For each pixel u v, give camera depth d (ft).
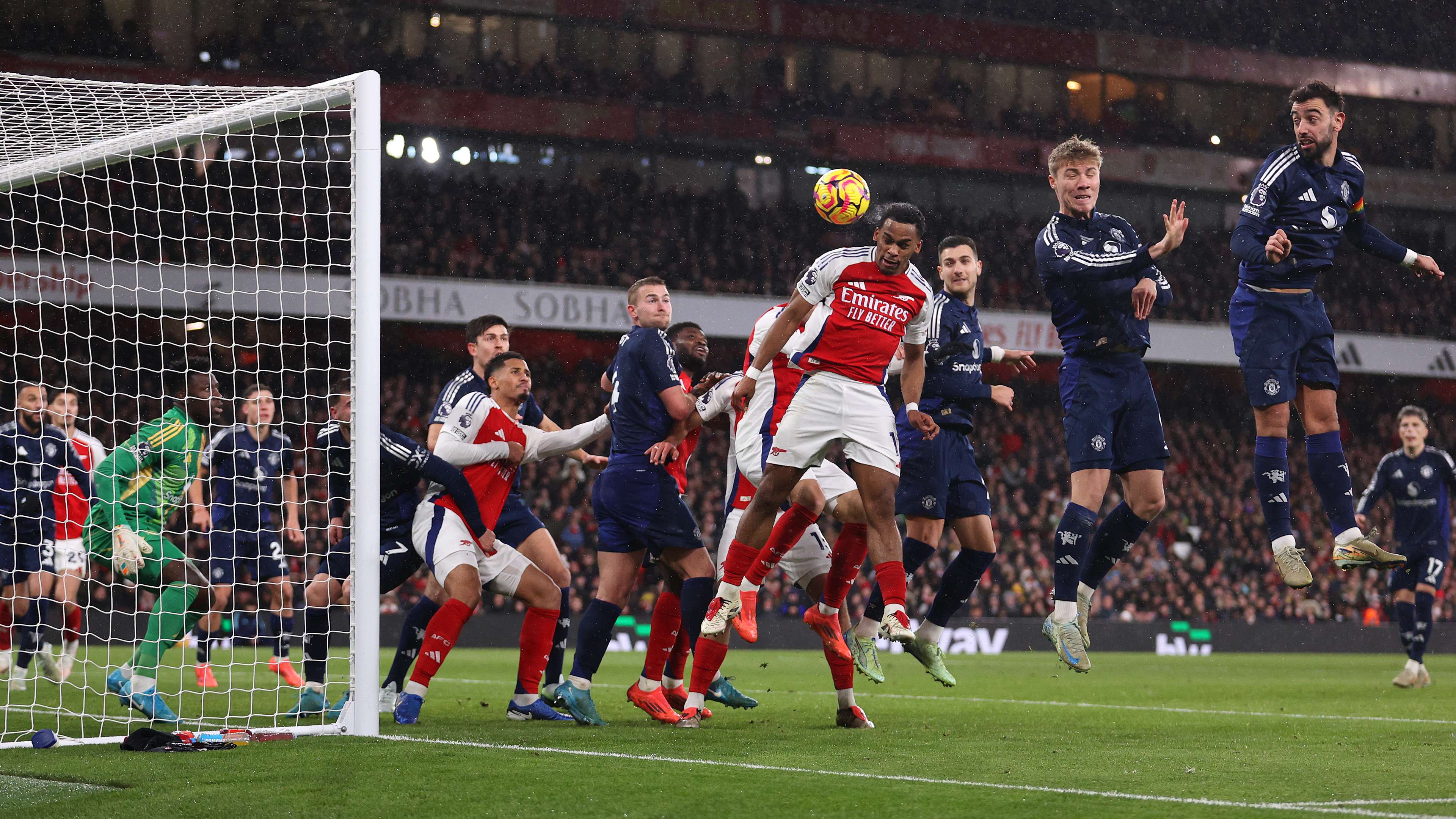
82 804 14.26
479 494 23.43
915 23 99.66
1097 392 26.30
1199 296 108.06
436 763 17.10
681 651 25.77
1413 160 109.91
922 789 14.88
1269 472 24.70
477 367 26.73
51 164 26.58
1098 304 25.68
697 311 92.17
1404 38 108.06
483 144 94.53
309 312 82.12
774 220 103.04
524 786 15.08
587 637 22.99
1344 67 106.52
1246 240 24.20
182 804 14.17
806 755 18.28
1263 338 24.57
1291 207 24.14
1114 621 84.07
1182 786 15.25
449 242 92.38
